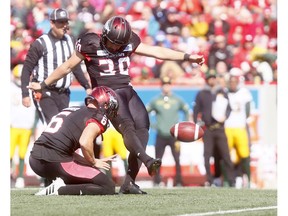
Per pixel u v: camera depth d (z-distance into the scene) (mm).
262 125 37844
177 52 22281
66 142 20453
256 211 17234
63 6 49406
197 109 36750
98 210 16844
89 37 21797
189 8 49812
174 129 21906
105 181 20578
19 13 47938
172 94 37188
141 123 21391
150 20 49531
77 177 20422
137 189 21688
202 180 37531
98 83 21766
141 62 44562
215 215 16250
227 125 36812
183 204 18688
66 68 22156
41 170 20781
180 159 37500
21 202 18578
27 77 26828
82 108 20734
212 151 36688
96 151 33562
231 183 36625
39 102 26594
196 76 44094
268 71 45344
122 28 21141
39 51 26891
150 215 16016
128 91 21594
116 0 51188
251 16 49781
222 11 49875
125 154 35969
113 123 20969
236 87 37000
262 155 37906
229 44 48375
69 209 17000
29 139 36625
